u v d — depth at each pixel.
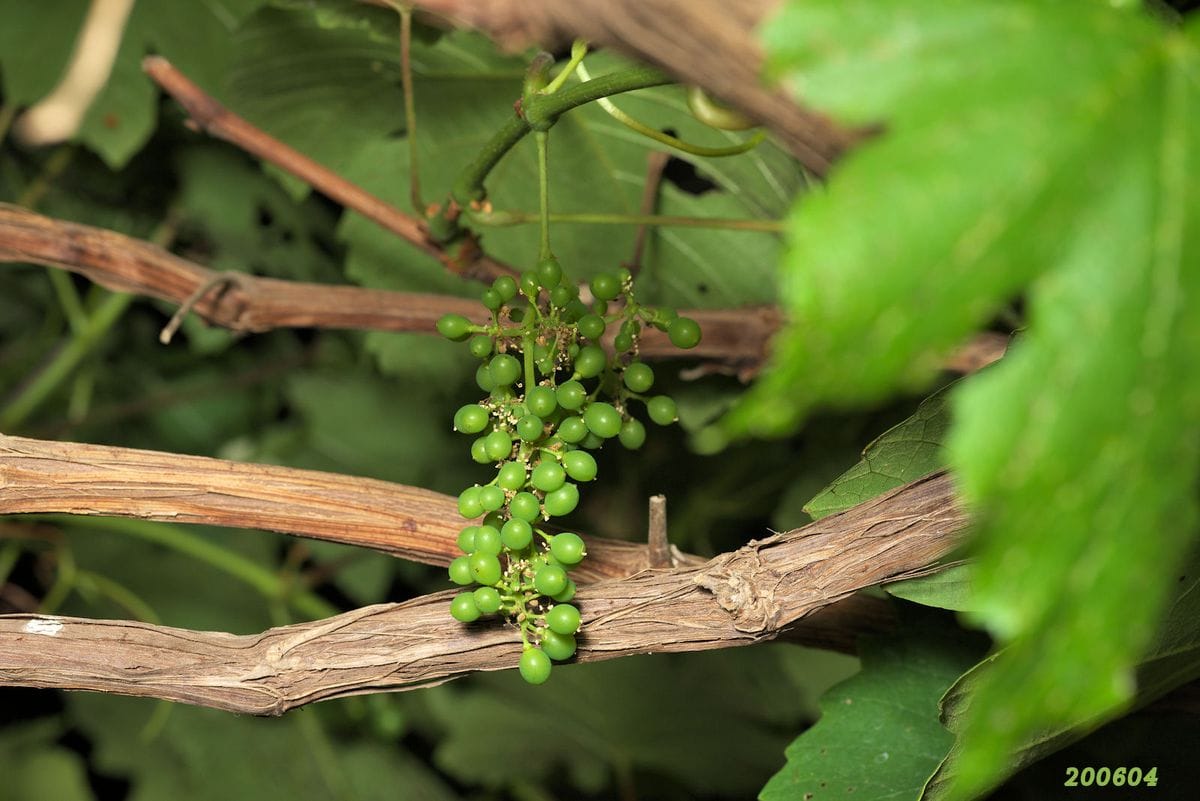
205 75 0.78
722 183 0.72
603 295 0.56
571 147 0.73
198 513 0.54
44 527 0.87
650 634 0.53
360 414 0.96
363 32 0.72
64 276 0.90
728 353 0.69
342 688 0.53
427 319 0.69
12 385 0.95
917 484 0.53
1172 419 0.34
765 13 0.41
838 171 0.35
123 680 0.53
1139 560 0.35
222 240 0.91
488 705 0.93
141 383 0.97
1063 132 0.35
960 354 0.64
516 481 0.52
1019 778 0.63
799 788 0.60
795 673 0.85
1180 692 0.59
